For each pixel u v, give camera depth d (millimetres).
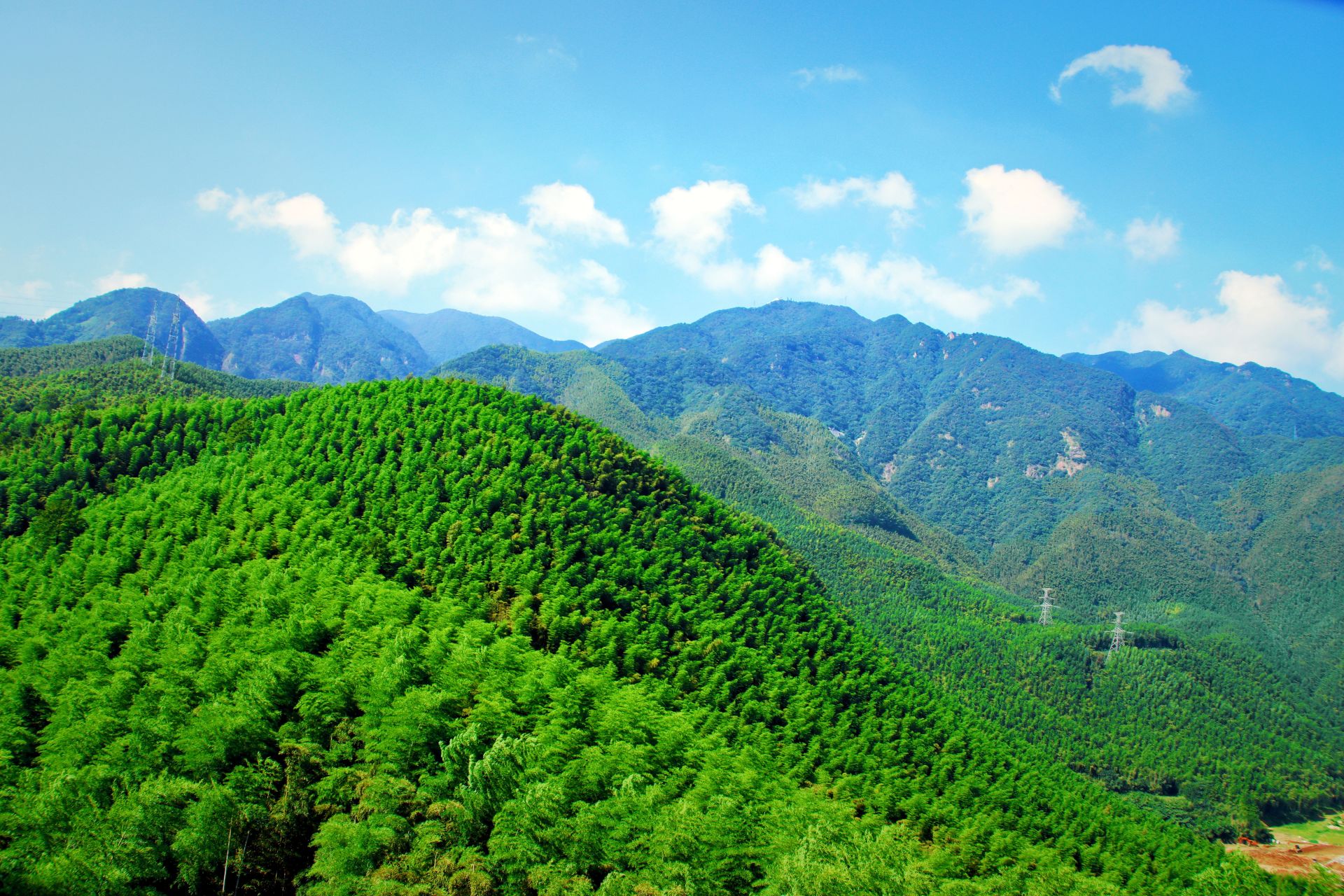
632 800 70938
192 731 68500
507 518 112562
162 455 132875
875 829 90250
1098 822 120062
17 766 71312
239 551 105125
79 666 82688
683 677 102438
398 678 77000
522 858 63594
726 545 135250
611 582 110188
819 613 136500
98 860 56312
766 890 69188
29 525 116312
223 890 61062
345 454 125188
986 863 95562
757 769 88125
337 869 59938
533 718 79250
